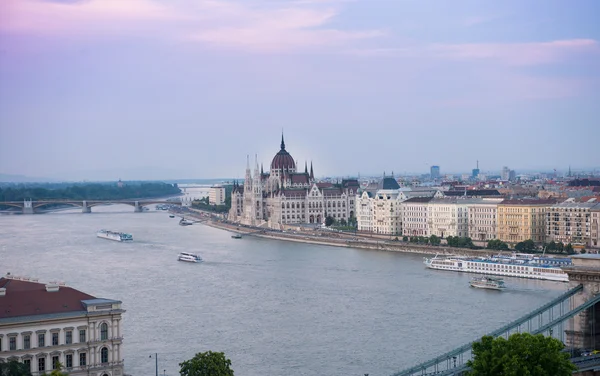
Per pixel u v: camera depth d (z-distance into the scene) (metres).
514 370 180.25
